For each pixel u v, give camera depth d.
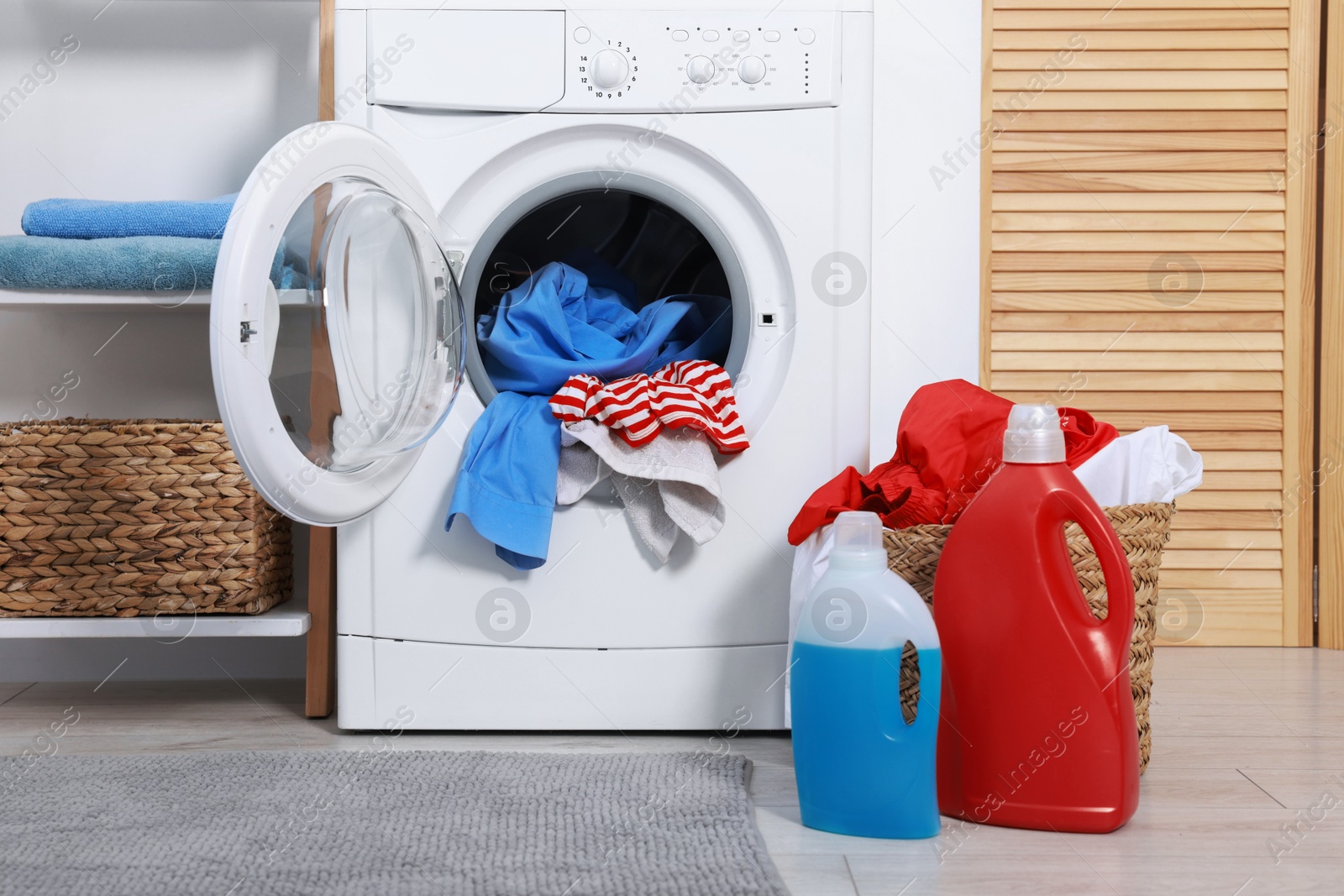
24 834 0.99
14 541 1.46
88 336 1.81
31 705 1.59
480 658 1.38
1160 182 2.02
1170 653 1.97
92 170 1.83
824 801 1.05
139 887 0.87
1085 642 1.03
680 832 1.00
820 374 1.39
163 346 1.81
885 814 1.02
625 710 1.38
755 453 1.38
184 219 1.46
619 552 1.37
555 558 1.37
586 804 1.08
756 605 1.38
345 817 1.04
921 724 1.02
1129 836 1.02
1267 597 2.04
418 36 1.37
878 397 2.04
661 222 1.56
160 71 1.83
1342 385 2.01
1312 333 2.02
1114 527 1.14
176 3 1.83
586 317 1.49
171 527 1.46
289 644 1.81
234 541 1.46
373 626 1.38
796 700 1.08
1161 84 2.01
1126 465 1.21
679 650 1.38
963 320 2.03
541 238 1.59
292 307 1.20
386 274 1.34
